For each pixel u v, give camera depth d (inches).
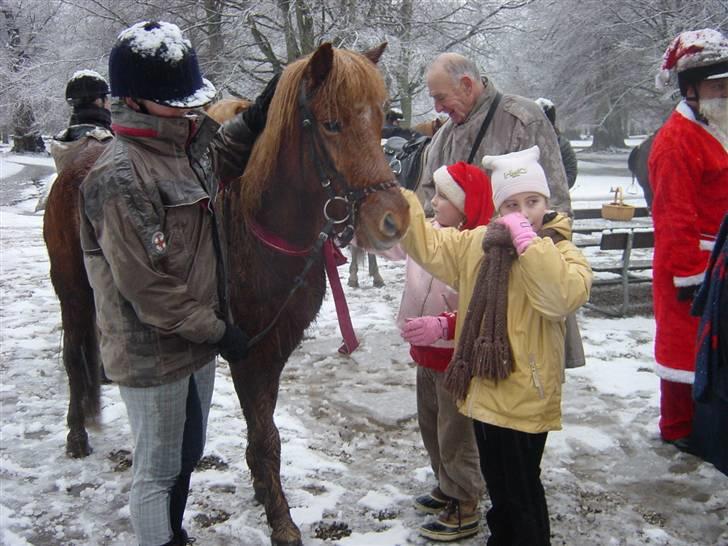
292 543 104.3
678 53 130.9
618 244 243.1
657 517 118.3
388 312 248.8
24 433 151.7
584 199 617.0
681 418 142.3
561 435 148.8
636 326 232.7
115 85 78.9
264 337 102.1
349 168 89.4
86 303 135.3
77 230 127.6
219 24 614.5
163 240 79.9
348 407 164.9
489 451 93.9
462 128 124.8
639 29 853.2
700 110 130.6
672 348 138.1
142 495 87.7
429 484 129.0
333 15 583.5
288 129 93.1
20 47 1031.6
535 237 86.4
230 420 158.2
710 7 714.8
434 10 641.6
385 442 147.4
